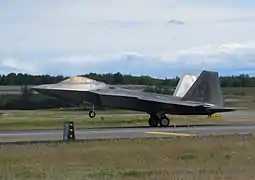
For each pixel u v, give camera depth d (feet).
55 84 619.26
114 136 422.41
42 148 319.47
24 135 435.53
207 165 245.04
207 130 495.00
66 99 611.88
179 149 312.71
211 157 278.67
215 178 194.39
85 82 615.57
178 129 515.50
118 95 606.14
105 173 214.69
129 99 609.01
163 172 216.95
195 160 266.57
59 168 235.61
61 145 336.90
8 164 252.21
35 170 227.20
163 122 612.70
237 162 256.73
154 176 204.23
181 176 199.31
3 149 314.96
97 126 612.29
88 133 456.04
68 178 198.18
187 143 343.46
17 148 319.88
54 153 295.48
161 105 610.24
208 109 622.13
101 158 276.21
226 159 269.44
